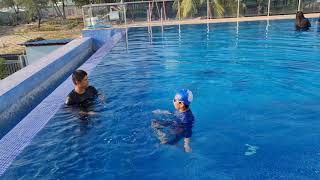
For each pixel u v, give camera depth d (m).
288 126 5.03
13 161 4.16
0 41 39.44
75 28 44.72
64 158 4.21
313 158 4.11
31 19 52.44
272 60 8.96
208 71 8.21
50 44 16.45
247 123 5.16
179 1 16.64
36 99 7.51
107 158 4.20
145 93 6.68
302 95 6.30
